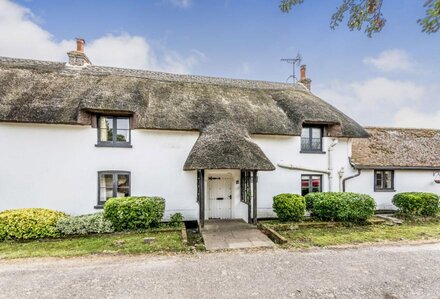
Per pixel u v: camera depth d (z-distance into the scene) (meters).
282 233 9.59
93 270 6.08
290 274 5.83
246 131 11.60
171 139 11.70
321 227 10.62
